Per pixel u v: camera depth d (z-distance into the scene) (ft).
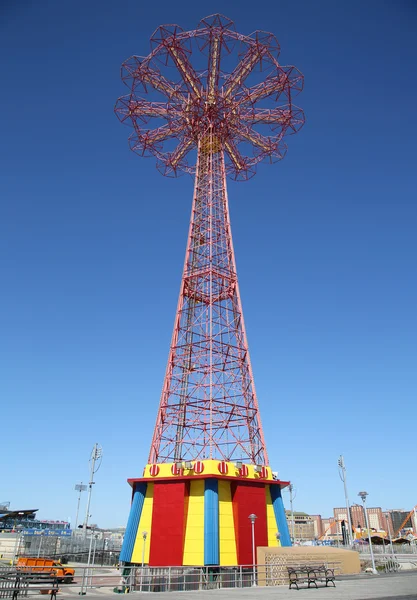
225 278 230.27
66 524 492.13
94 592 141.79
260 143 254.88
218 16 211.00
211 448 185.47
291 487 317.22
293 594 98.89
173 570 163.73
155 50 220.23
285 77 226.99
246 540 169.78
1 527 450.30
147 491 185.47
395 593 97.19
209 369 200.85
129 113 239.50
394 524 634.02
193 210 246.06
